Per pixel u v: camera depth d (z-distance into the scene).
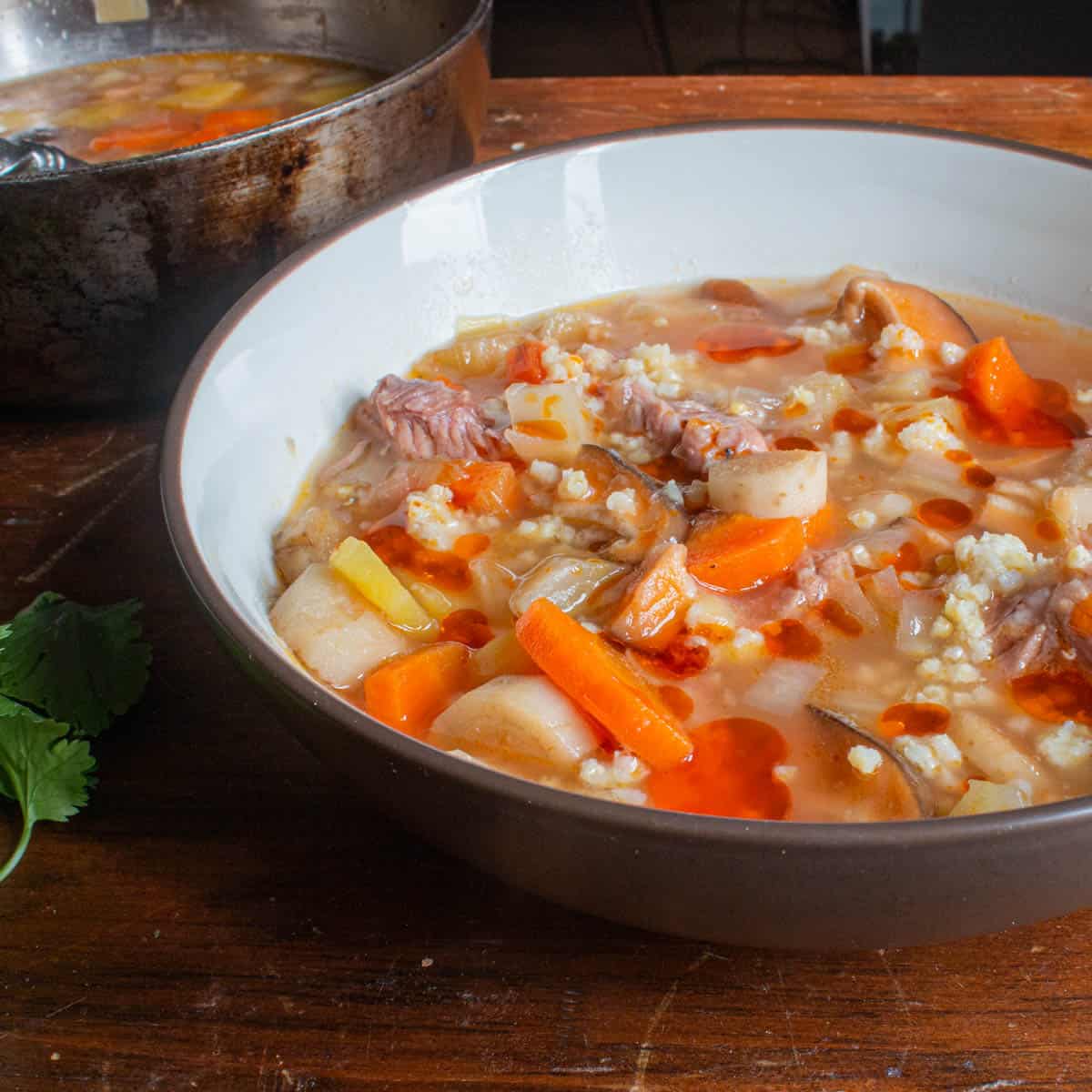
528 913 0.46
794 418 0.54
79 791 0.47
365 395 0.56
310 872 0.46
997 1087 0.43
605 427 0.54
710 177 0.59
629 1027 0.44
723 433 0.52
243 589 0.48
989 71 1.18
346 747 0.42
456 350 0.57
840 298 0.58
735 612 0.49
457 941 0.45
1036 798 0.45
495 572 0.50
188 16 0.77
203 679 0.51
